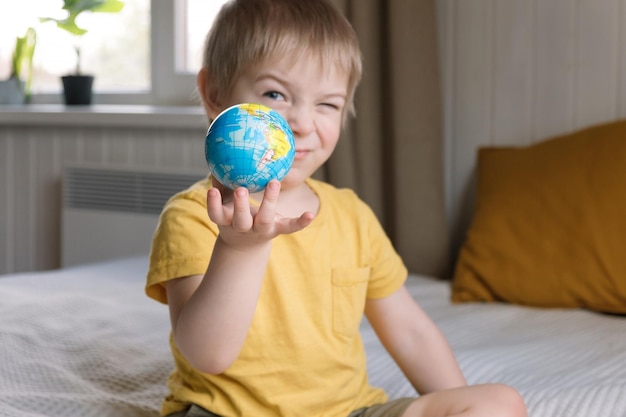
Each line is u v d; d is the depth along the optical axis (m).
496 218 1.98
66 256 2.79
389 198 2.33
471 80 2.27
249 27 1.08
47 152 2.88
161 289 1.06
